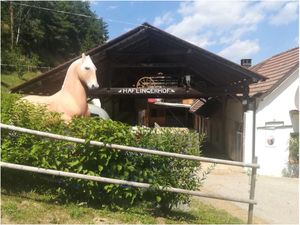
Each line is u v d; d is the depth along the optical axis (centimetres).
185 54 1675
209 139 3080
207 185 1357
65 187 689
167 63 1784
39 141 666
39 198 671
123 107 2400
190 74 1912
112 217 644
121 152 667
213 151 2548
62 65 1562
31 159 669
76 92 962
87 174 657
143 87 1917
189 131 711
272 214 995
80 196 686
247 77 1667
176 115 4134
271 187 1432
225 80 1883
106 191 669
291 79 1859
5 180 704
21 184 707
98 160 661
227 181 1474
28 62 6819
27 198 664
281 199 1208
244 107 1848
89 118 703
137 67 1791
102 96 1855
